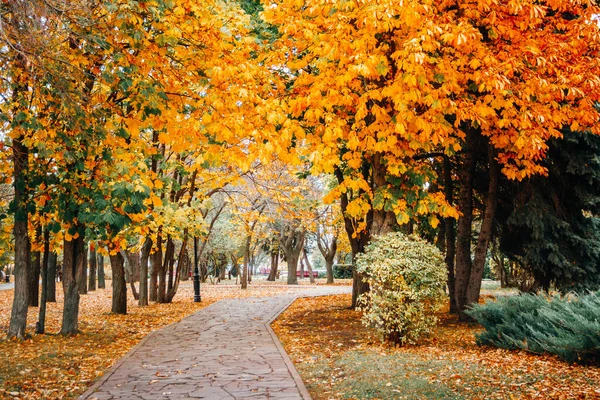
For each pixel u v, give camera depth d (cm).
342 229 3441
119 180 836
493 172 1326
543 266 1376
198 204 2022
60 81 754
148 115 823
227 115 852
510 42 938
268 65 1009
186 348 995
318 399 625
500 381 671
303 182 2473
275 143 864
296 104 921
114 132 845
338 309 1719
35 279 2119
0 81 801
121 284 1739
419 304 955
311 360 856
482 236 1330
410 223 1806
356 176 1016
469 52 877
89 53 870
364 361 813
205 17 897
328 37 867
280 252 5309
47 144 838
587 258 1360
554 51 855
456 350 922
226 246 4403
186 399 618
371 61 802
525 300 993
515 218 1341
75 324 1209
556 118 915
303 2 902
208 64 880
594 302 881
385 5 749
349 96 893
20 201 909
